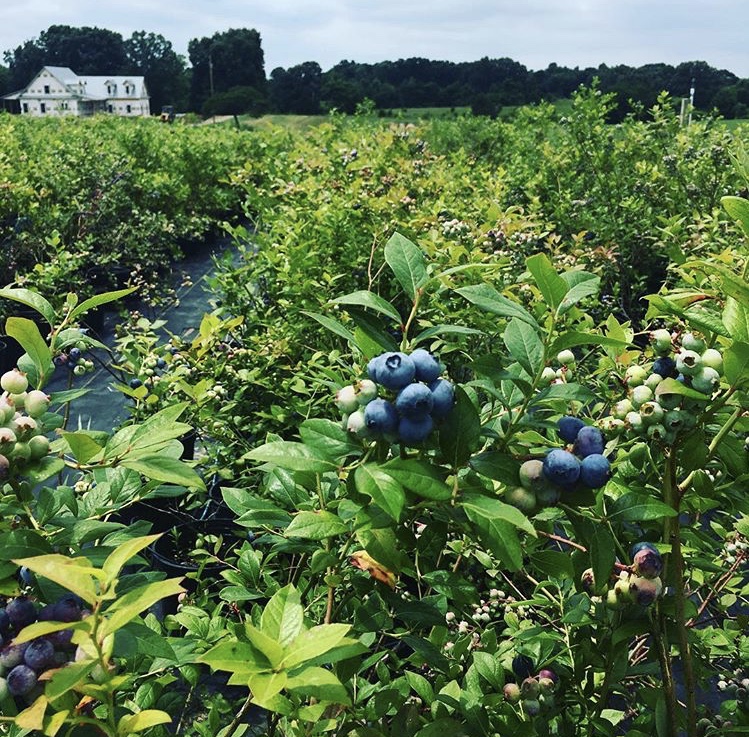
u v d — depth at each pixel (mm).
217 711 2201
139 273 9359
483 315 3775
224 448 4109
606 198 8961
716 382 1582
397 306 5367
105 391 7164
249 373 4316
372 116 16578
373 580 1727
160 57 119438
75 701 1213
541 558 1559
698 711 2230
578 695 1930
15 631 1291
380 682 2041
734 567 2768
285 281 5047
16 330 1567
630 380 1659
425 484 1235
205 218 13008
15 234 8812
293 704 1512
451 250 4148
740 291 1511
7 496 1571
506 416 1651
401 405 1253
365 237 5586
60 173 10734
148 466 1384
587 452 1417
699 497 1752
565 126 10633
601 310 5832
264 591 2246
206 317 4117
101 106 105375
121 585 1511
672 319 2002
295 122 36812
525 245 5285
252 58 99188
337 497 1823
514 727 1874
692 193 8453
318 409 3789
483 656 1992
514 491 1387
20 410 1454
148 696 1859
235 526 4164
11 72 128375
